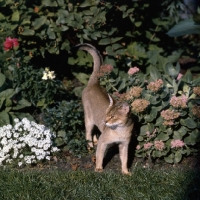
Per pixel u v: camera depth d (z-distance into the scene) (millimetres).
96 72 3363
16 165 3092
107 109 2984
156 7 3934
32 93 3488
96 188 2756
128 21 3824
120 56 3658
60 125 3303
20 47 3615
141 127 3125
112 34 3785
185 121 3084
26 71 3455
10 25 3516
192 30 3402
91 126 3289
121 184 2789
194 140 3102
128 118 2943
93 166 3127
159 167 3109
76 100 3641
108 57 3678
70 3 3625
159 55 3854
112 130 2969
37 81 3467
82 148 3238
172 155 3121
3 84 3430
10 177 2816
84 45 3371
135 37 3895
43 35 3574
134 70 3311
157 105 3129
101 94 3225
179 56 4121
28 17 3566
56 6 3617
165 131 3102
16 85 3463
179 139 3098
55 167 3109
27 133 3166
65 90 3705
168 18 3928
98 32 3623
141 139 3125
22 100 3467
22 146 3111
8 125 3172
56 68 3865
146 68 3803
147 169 2949
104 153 3113
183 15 4656
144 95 3158
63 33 3691
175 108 3074
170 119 3027
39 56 3781
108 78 3365
